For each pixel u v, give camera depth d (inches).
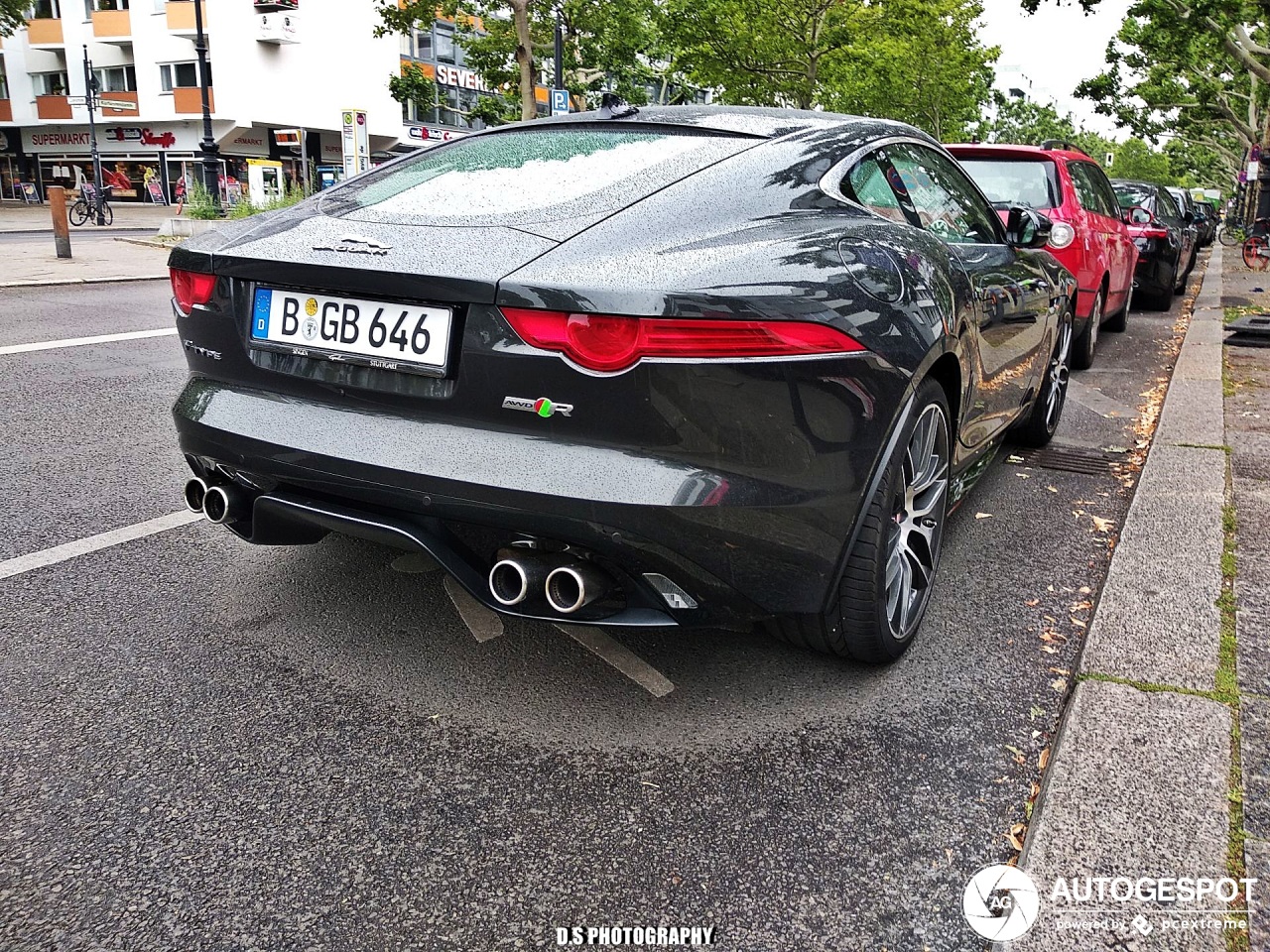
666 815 86.7
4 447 189.6
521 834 84.0
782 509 89.7
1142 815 83.4
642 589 90.2
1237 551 141.4
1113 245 331.6
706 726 100.5
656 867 80.5
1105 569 143.6
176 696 103.7
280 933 72.8
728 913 75.6
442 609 125.4
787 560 92.4
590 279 84.5
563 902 76.5
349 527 95.9
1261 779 88.8
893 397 97.1
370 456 92.4
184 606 124.2
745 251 90.7
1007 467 195.6
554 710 103.0
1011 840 84.4
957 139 1622.8
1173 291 489.4
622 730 99.6
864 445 94.7
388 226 102.6
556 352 85.1
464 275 87.7
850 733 99.7
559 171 112.0
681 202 99.7
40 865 78.9
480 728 99.5
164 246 707.4
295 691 105.4
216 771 91.5
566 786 90.5
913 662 114.3
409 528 92.7
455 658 113.1
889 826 86.0
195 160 1728.6
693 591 90.3
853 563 100.7
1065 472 193.6
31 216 1263.5
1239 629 116.6
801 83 1079.0
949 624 124.6
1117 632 115.2
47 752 93.4
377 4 1037.2
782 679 110.1
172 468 180.2
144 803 86.7
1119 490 182.1
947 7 1332.4
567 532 86.1
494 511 87.5
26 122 1875.0
